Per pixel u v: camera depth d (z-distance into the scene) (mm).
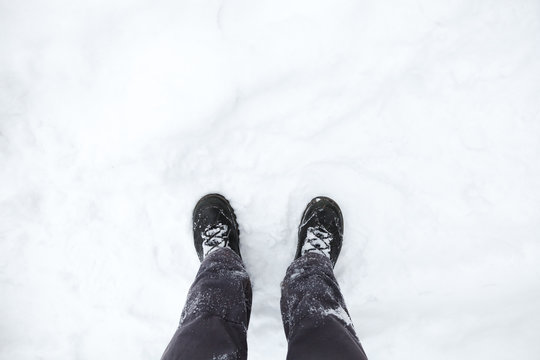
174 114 1527
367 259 1549
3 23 1486
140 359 1558
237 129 1540
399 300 1543
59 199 1562
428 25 1497
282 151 1543
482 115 1526
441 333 1491
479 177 1534
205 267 1285
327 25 1479
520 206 1524
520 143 1521
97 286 1575
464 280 1523
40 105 1532
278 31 1481
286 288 1282
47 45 1490
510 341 1457
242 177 1553
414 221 1543
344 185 1545
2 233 1558
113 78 1513
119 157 1557
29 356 1577
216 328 1065
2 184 1544
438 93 1523
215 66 1499
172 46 1486
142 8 1469
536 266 1508
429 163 1540
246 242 1565
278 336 1515
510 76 1510
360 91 1525
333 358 977
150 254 1569
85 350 1581
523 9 1489
